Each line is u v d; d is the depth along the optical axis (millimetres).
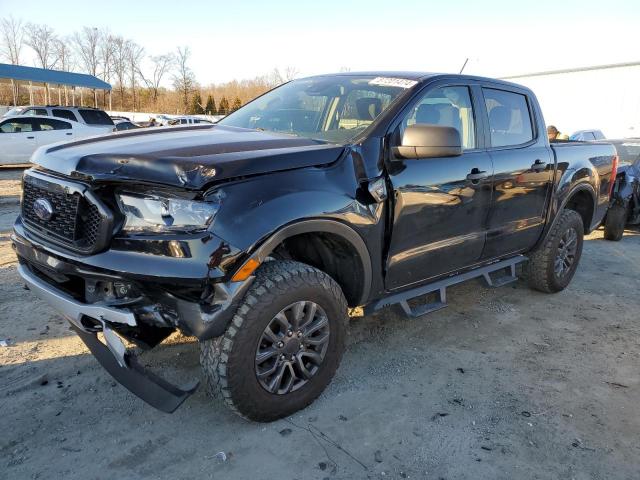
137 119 40656
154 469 2523
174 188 2412
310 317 2875
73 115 17578
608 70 27016
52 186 2699
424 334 4199
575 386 3494
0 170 15719
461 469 2621
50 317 4086
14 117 15508
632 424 3078
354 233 2969
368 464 2625
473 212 3818
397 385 3385
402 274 3439
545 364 3797
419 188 3348
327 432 2854
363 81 3816
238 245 2451
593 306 5070
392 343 4004
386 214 3188
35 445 2643
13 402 2979
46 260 2715
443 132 3041
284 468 2568
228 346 2566
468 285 5457
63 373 3311
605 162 5527
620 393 3430
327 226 2824
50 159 2799
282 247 3186
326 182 2854
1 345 3605
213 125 3727
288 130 3607
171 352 3629
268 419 2859
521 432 2945
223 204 2449
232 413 2977
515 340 4188
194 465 2561
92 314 2545
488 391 3371
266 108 4020
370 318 4438
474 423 3008
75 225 2562
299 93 4031
